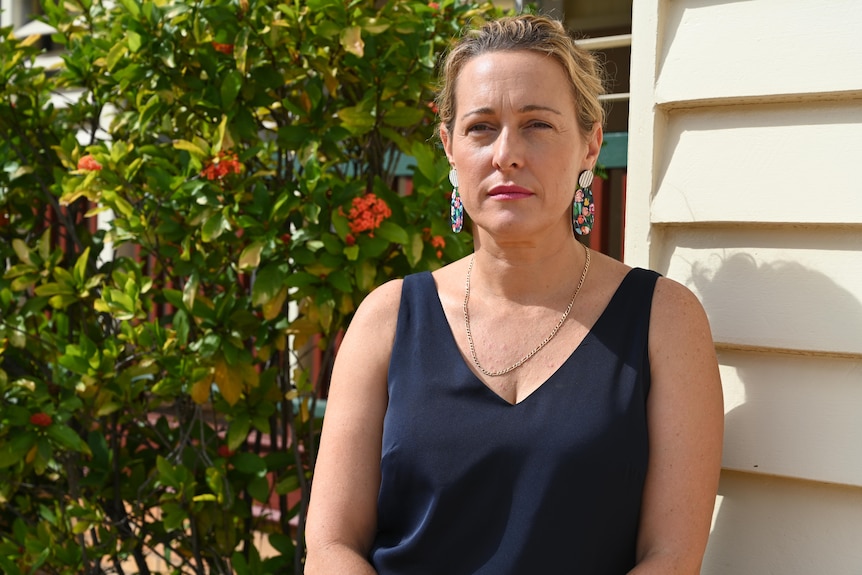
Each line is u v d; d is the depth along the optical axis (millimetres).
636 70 1733
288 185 2449
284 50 2512
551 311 1589
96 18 2932
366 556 1596
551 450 1461
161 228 2455
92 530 2695
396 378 1617
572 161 1569
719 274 1673
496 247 1605
